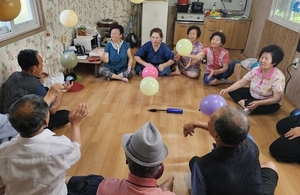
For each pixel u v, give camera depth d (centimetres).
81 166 180
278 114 268
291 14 338
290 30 326
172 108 261
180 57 357
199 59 333
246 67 409
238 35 495
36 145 98
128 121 240
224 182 105
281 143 194
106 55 334
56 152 99
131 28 508
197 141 214
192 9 498
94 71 365
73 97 282
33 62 184
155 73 303
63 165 102
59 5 317
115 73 343
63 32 335
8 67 216
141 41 478
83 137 212
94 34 385
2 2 161
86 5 426
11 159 96
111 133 220
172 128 232
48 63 297
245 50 503
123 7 490
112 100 280
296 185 173
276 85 247
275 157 198
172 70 369
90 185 133
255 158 111
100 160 187
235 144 107
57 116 217
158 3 434
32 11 264
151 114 255
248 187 107
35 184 98
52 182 101
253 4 480
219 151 110
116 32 324
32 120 96
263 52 240
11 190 101
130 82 333
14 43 224
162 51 349
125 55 340
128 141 98
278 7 382
